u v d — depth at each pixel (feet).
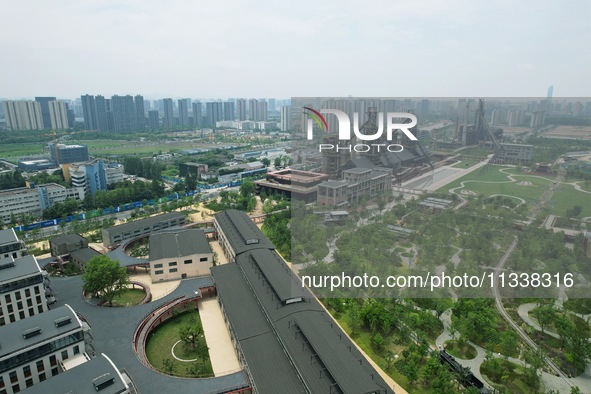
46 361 137.49
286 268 183.93
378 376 129.18
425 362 147.02
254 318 158.51
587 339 148.87
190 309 196.85
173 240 249.55
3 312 172.35
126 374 131.23
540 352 143.43
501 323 161.17
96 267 196.85
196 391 131.85
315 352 125.90
